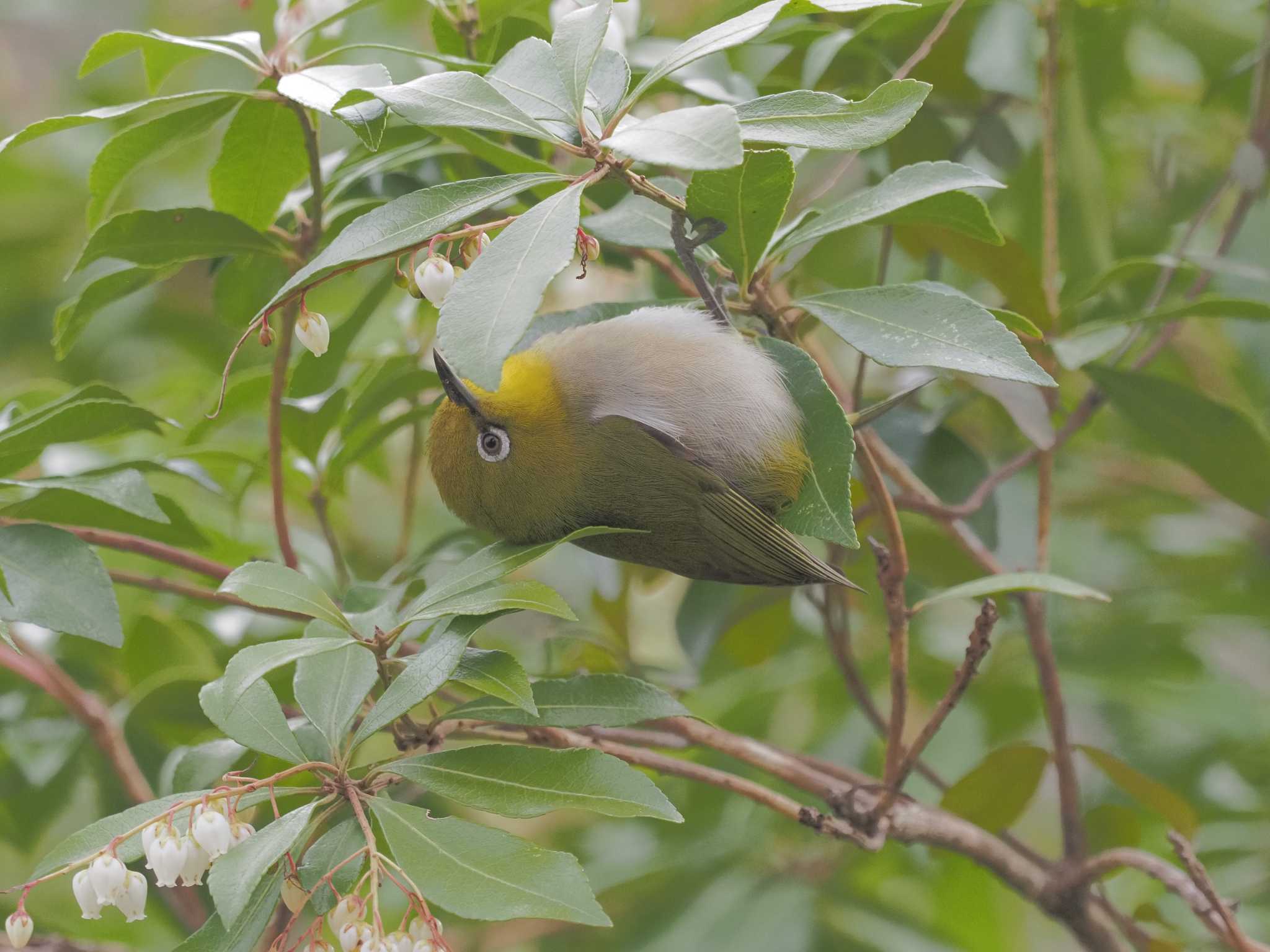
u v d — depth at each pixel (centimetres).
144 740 773
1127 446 1025
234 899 391
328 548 938
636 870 930
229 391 723
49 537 530
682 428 550
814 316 504
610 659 818
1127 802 955
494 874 412
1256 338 952
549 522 582
